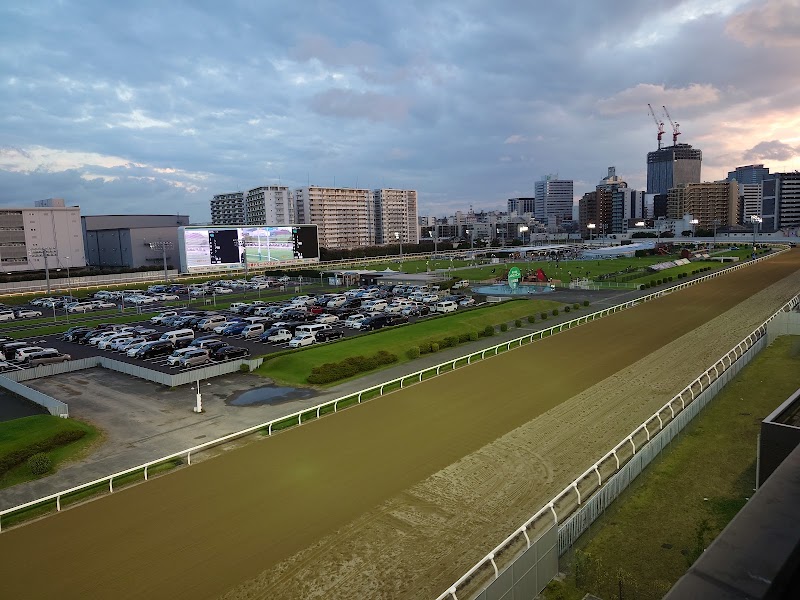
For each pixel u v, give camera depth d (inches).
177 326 2696.9
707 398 1284.4
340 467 1020.5
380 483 950.4
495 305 2896.2
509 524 805.2
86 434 1251.2
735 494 871.7
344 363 1713.8
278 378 1686.8
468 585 668.7
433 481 949.8
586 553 733.9
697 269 4527.6
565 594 651.5
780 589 124.6
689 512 827.4
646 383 1473.9
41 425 1253.7
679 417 1107.3
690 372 1562.5
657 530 783.7
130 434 1246.3
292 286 4419.3
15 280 4581.7
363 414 1311.5
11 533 830.5
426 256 7445.9
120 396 1550.2
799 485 186.1
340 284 4458.7
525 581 633.0
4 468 1063.6
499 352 1913.1
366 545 765.3
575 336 2135.8
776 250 6471.5
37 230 5580.7
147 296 3794.3
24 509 910.4
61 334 2642.7
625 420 1203.9
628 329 2228.1
